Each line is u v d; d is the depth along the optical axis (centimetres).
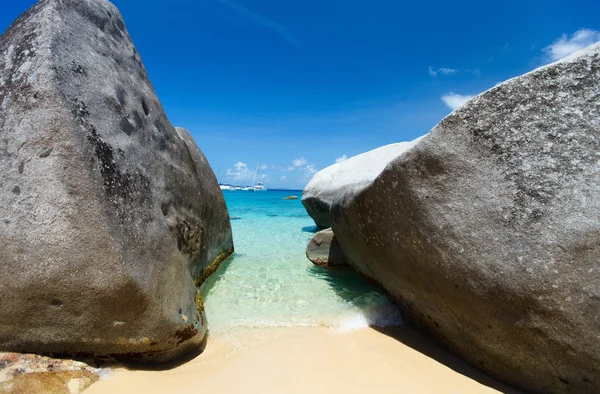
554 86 165
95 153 169
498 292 163
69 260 156
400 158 200
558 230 152
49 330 164
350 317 257
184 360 195
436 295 198
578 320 146
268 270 388
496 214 166
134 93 227
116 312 165
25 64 168
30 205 158
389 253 228
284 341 222
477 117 174
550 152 160
